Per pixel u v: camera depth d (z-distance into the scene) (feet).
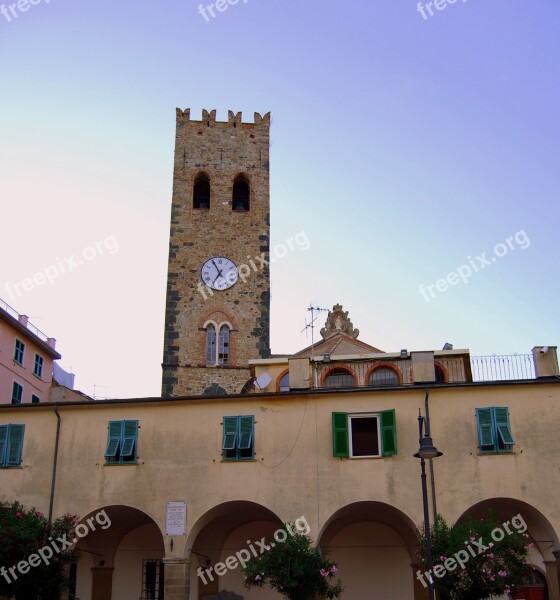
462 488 107.96
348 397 114.62
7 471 115.75
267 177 190.70
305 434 113.09
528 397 111.55
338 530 126.00
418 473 109.40
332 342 173.99
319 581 101.40
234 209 187.42
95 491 113.50
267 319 175.63
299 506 109.70
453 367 149.48
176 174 189.16
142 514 122.01
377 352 166.40
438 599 100.73
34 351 192.54
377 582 124.67
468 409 111.75
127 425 116.06
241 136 194.39
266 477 111.55
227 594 127.85
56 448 116.06
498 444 109.50
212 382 168.96
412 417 112.27
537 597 128.36
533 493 106.93
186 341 172.24
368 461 110.83
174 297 176.14
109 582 129.59
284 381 156.46
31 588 104.01
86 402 117.39
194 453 113.80
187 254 180.55
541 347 121.39
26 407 118.11
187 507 111.14
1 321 175.01
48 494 114.11
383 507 112.16
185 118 194.80
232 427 114.21
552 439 109.09
